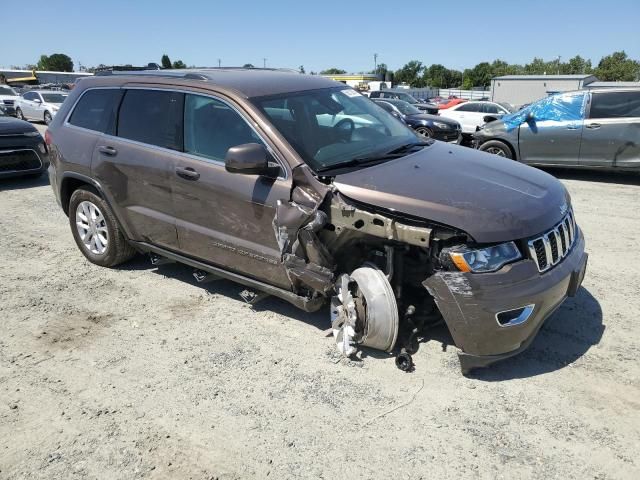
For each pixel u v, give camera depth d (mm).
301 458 2717
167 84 4340
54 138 5184
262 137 3701
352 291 3523
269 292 3924
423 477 2588
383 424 2957
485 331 3025
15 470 2674
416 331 3479
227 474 2625
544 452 2738
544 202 3318
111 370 3518
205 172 3953
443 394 3203
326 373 3436
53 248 5863
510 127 10188
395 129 4480
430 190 3234
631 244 5883
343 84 4816
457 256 3023
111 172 4645
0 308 4414
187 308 4379
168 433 2914
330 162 3645
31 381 3408
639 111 9055
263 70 4871
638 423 2930
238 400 3182
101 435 2908
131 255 5199
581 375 3367
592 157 9469
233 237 3939
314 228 3357
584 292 4582
